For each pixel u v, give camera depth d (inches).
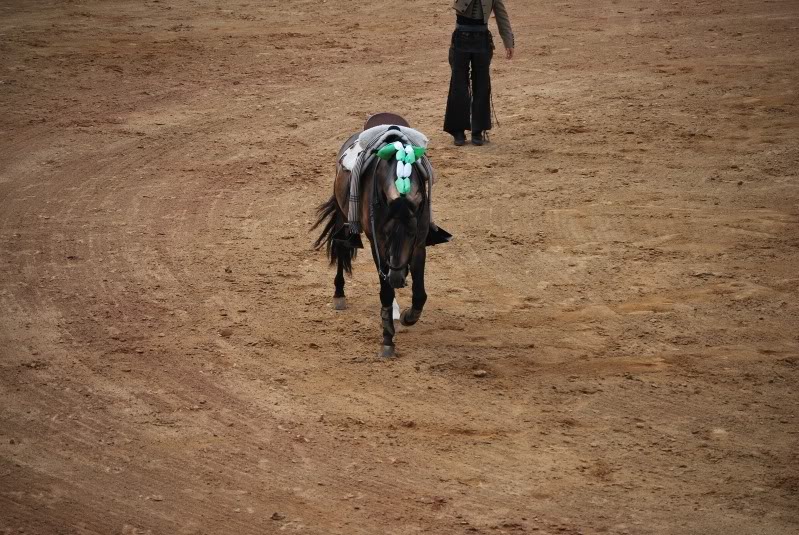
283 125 812.0
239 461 350.0
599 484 336.2
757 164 701.3
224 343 444.1
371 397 397.1
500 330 458.6
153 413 382.9
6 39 1071.0
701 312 474.9
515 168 703.7
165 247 558.6
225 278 517.3
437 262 541.6
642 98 873.5
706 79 930.1
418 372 418.0
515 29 1175.6
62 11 1237.7
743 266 530.3
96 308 477.7
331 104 872.3
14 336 446.0
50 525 311.3
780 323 462.3
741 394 398.3
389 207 374.0
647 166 703.1
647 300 490.3
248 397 396.2
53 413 381.1
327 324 466.3
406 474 342.0
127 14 1236.5
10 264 528.4
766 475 341.7
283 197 645.9
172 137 775.1
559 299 493.0
